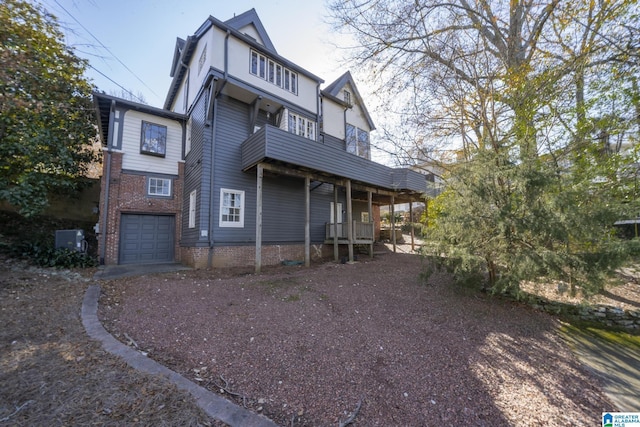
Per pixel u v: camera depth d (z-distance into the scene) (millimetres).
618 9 4441
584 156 5336
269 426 1928
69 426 1808
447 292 5684
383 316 4344
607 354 3676
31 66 5199
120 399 2096
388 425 2117
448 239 4895
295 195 10906
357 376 2740
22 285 5184
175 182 10281
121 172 9164
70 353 2803
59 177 9148
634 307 4988
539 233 4066
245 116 9812
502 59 5992
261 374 2697
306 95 11281
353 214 14812
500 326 4281
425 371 2918
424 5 5727
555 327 4469
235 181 9211
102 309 4301
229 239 8828
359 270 7789
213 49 8523
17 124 6621
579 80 5176
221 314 4180
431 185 5633
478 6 5945
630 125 5031
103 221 8719
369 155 14641
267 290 5496
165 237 9984
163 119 10242
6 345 2926
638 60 4562
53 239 8875
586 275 3871
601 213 3873
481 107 5848
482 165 4648
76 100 8359
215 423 1928
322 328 3789
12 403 2014
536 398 2613
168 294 5145
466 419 2244
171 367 2738
